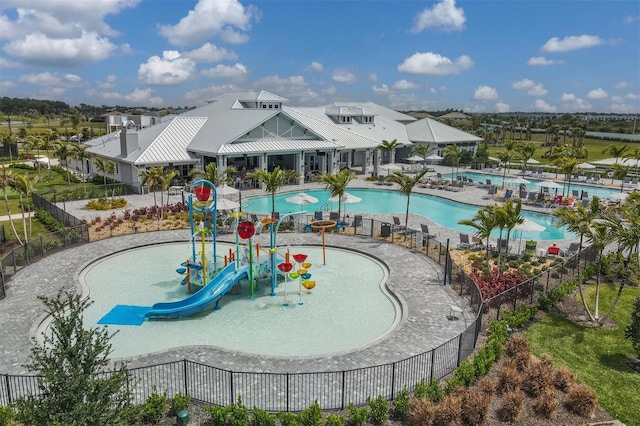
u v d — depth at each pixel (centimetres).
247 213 3562
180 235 3192
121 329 1844
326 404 1341
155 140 5128
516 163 7925
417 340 1739
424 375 1498
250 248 2155
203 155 5138
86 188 4466
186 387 1344
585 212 1984
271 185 3391
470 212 4397
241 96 7319
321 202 4691
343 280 2436
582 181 6084
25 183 2938
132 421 1216
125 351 1672
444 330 1823
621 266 2594
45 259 2636
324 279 2447
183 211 3812
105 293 2198
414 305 2064
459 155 7238
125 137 4912
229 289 2128
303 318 1973
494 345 1627
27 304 2014
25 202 4231
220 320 1942
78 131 11275
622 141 13538
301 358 1599
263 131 5444
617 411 1388
